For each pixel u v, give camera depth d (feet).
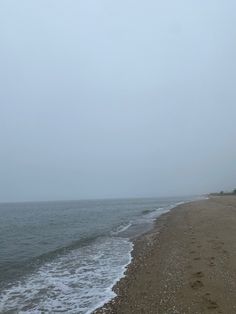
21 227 145.18
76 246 82.38
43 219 197.16
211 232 76.07
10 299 42.04
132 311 35.01
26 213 285.84
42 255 72.18
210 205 170.71
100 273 52.85
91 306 38.29
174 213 148.66
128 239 88.58
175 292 38.58
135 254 65.51
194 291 37.88
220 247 58.23
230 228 79.25
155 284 42.86
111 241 86.94
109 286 45.39
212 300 34.81
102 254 68.90
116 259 63.00
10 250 81.56
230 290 37.19
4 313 37.29
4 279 51.96
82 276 51.67
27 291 45.16
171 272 46.98
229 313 31.55
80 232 116.47
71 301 40.47
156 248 67.26
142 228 109.81
